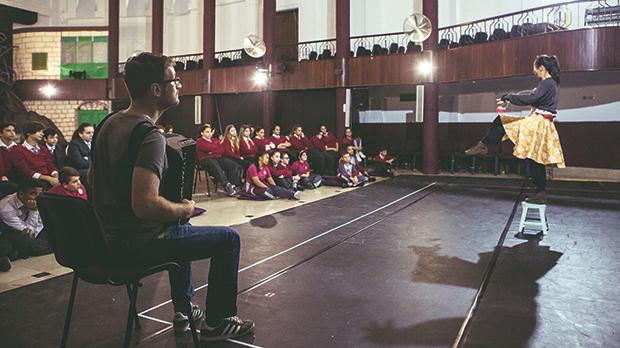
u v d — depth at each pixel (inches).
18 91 724.7
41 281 145.9
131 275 85.7
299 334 107.7
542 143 183.0
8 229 173.3
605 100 429.7
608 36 346.9
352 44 576.1
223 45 680.4
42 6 738.2
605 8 388.5
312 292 135.1
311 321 115.0
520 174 442.3
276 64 514.6
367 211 264.8
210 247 94.7
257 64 517.0
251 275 150.4
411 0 550.3
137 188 77.3
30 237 174.9
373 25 570.3
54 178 221.1
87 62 724.7
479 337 105.1
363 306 124.5
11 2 700.0
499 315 117.6
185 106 637.9
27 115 675.4
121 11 740.7
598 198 308.3
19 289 138.6
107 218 85.4
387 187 368.2
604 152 430.3
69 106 714.8
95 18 741.3
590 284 140.6
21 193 175.9
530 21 473.7
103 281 87.2
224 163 335.0
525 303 125.6
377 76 466.9
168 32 716.0
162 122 652.7
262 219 242.7
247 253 176.6
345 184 368.5
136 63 85.7
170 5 711.7
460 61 427.8
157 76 86.0
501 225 225.8
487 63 406.6
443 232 211.5
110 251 84.7
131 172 81.4
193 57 697.6
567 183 386.9
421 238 200.2
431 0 441.7
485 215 251.1
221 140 378.3
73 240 84.8
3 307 124.3
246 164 352.8
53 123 687.1
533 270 154.9
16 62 741.9
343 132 485.7
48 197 84.1
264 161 322.3
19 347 101.1
